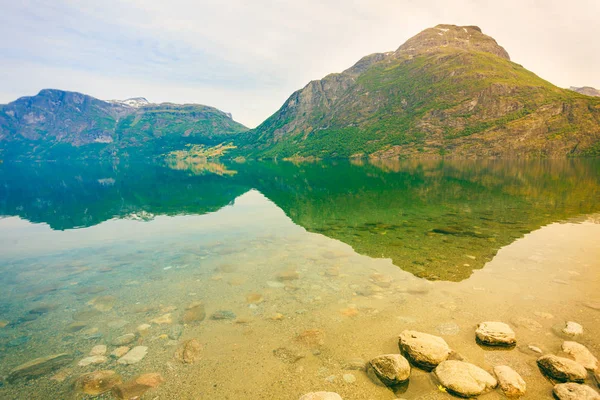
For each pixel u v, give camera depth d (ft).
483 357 25.22
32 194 152.87
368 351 26.45
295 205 102.01
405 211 84.74
